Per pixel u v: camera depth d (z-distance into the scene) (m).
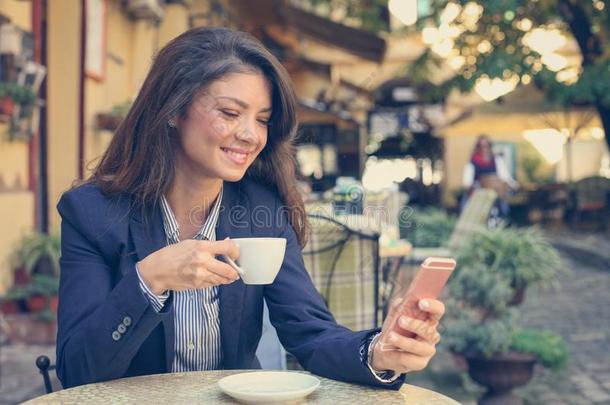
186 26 11.05
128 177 1.83
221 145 1.77
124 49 9.80
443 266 1.46
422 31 8.22
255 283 1.61
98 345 1.57
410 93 16.86
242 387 1.59
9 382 4.63
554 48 7.70
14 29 5.93
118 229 1.81
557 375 5.34
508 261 4.71
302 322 1.90
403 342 1.52
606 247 13.88
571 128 14.07
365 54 14.04
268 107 1.82
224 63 1.75
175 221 1.88
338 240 3.34
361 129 16.47
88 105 8.19
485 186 11.50
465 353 4.33
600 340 6.62
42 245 6.22
